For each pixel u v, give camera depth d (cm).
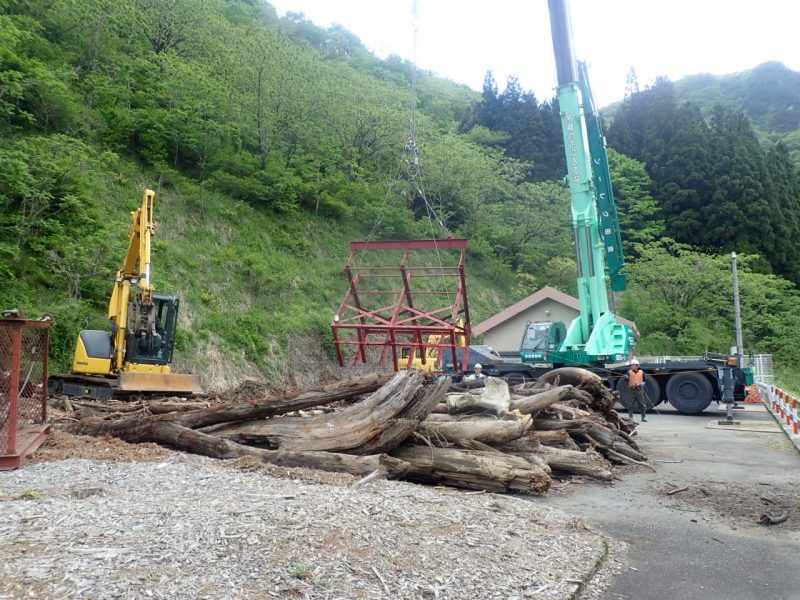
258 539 450
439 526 551
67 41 3092
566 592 457
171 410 1148
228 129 3341
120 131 2930
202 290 2622
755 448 1243
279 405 893
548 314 3291
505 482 794
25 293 1930
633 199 5238
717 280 4153
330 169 3978
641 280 4444
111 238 2273
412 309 1312
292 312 2927
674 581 514
